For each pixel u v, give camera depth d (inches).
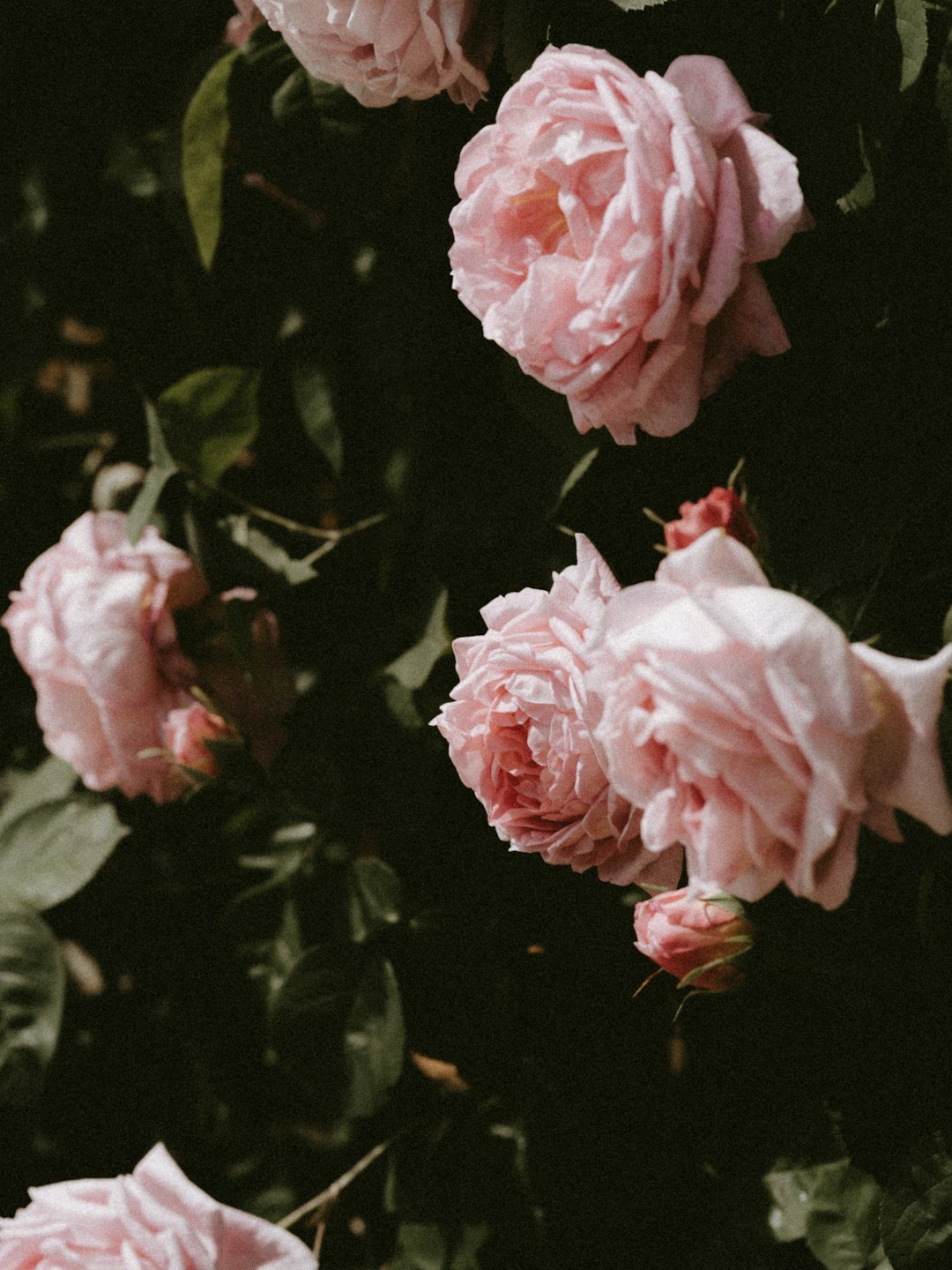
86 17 32.4
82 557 30.7
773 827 21.7
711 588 22.3
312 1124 32.0
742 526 24.2
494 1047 29.1
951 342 25.5
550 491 28.0
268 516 31.3
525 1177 29.1
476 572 29.3
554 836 24.6
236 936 31.1
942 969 24.8
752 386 25.9
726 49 25.5
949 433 25.5
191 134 29.1
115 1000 33.4
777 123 25.3
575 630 24.5
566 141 24.0
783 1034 26.9
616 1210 28.4
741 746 21.7
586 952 28.6
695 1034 28.1
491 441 29.4
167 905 33.1
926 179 25.3
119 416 34.3
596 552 24.7
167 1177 27.1
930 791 21.9
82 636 29.8
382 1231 31.1
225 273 31.9
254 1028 32.1
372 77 26.4
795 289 25.6
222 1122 32.8
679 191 23.3
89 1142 32.9
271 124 29.0
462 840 29.7
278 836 31.9
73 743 30.6
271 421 32.3
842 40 24.9
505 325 24.5
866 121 24.8
